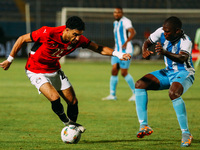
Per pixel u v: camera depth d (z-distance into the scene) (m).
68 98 16.91
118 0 100.00
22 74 55.00
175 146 15.86
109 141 16.97
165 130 19.69
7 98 31.98
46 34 15.23
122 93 37.16
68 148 15.45
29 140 17.02
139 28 88.31
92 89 39.31
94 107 27.83
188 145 15.66
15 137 17.66
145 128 16.30
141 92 16.80
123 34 33.47
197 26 85.06
